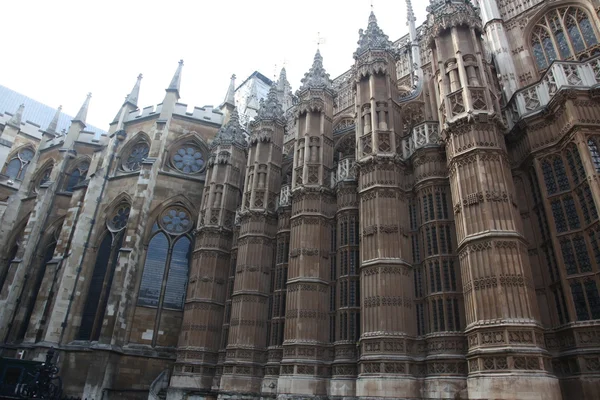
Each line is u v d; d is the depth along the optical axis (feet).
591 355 40.22
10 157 163.73
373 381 53.01
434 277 56.34
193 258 100.12
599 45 59.93
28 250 125.29
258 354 77.66
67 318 101.50
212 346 89.81
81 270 107.55
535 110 52.19
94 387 88.38
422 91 83.82
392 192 63.46
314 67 89.86
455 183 53.67
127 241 105.19
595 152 45.39
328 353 66.64
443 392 49.29
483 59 59.21
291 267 73.67
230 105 134.92
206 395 82.43
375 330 56.18
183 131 126.93
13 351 109.40
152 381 95.96
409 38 96.78
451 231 57.31
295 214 77.25
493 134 52.90
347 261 69.10
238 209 104.47
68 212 118.52
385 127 68.23
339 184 74.95
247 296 81.82
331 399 60.54
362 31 79.30
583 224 45.09
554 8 67.15
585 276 43.47
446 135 56.95
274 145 95.81
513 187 51.88
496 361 42.32
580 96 48.29
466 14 61.62
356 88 75.10
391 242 60.44
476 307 45.91
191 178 120.16
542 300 48.24
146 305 103.19
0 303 116.67
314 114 84.58
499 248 46.57
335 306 68.64
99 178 118.73
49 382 76.23
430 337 53.67
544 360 40.88
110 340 93.86
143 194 110.83
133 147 128.77
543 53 66.49
